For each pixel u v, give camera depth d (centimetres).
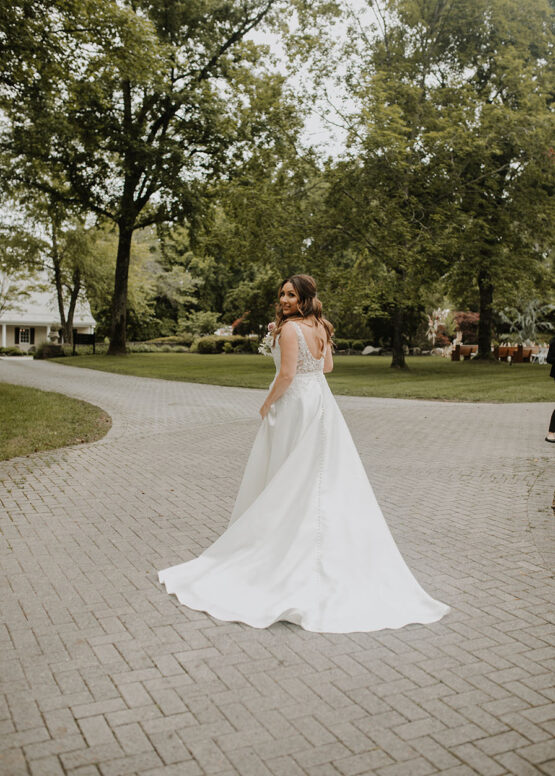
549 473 741
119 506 584
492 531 527
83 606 368
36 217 3325
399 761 236
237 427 1077
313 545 366
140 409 1306
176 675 294
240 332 4278
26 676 291
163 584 400
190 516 555
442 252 2100
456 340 4297
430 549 480
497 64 2278
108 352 3161
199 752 239
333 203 2141
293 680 291
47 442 902
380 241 2056
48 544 476
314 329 396
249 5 2670
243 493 415
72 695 276
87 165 2694
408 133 2130
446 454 849
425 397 1513
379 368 2452
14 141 2439
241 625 345
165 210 2862
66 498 611
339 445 387
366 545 372
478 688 287
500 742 248
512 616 365
